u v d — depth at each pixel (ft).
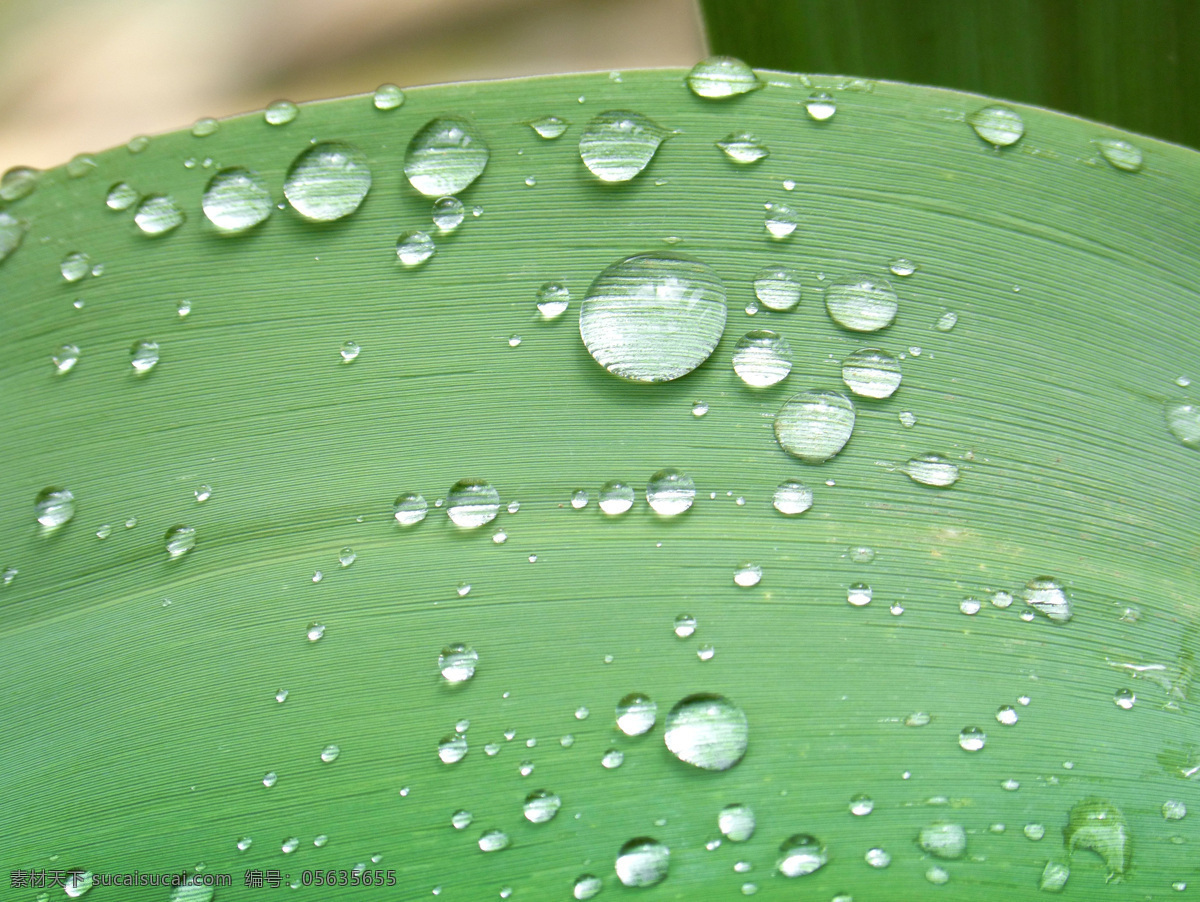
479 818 0.43
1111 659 0.43
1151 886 0.43
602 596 0.43
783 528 0.43
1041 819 0.43
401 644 0.43
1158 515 0.43
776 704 0.43
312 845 0.43
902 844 0.43
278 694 0.43
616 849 0.43
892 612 0.43
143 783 0.43
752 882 0.43
